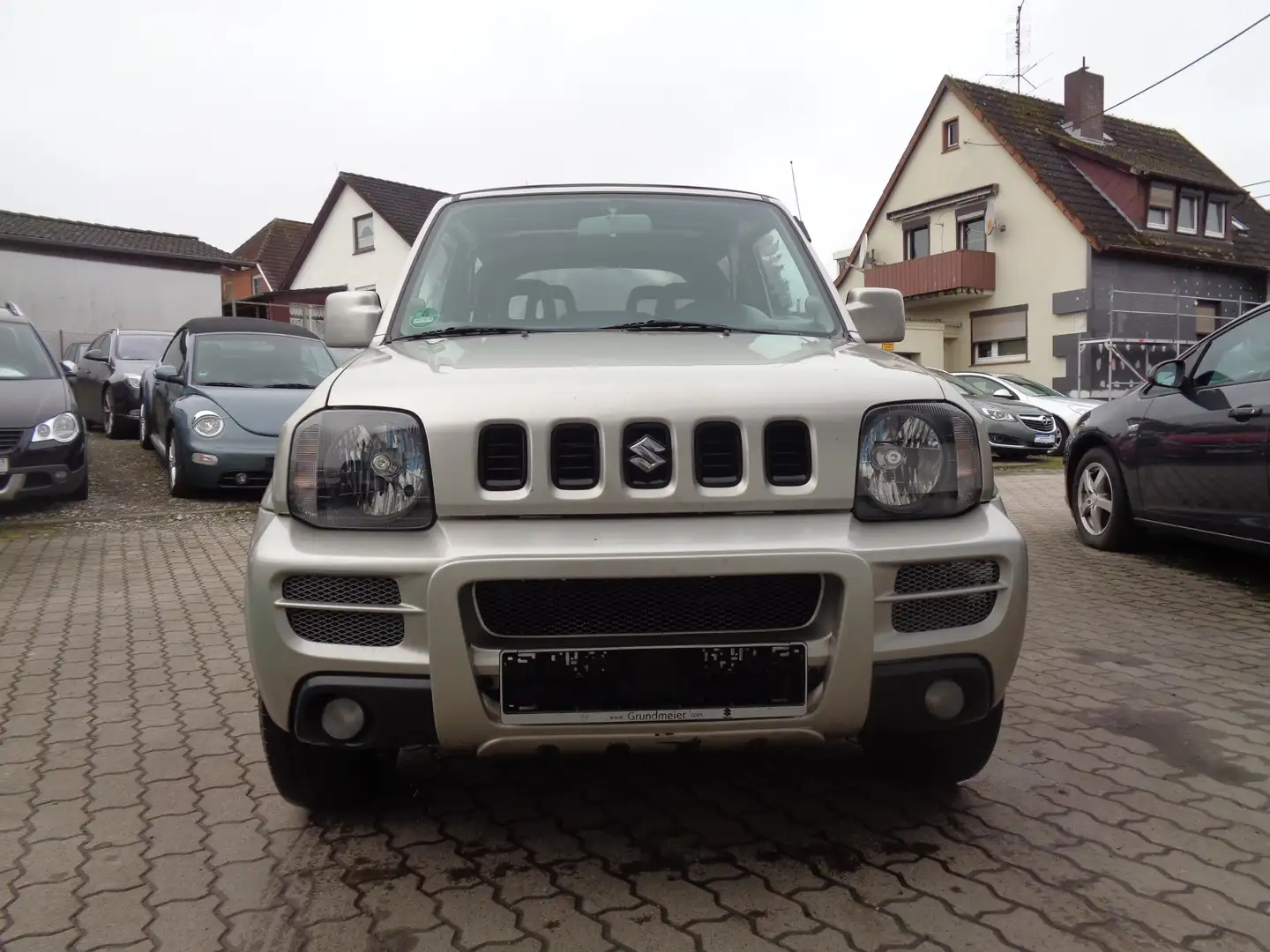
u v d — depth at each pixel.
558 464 2.24
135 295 27.14
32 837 2.69
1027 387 16.16
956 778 2.87
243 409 8.80
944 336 25.69
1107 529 6.51
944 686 2.32
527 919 2.26
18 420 7.79
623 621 2.23
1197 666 4.18
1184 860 2.53
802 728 2.26
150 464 10.96
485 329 3.10
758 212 3.75
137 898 2.37
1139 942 2.15
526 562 2.13
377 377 2.46
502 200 3.74
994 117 25.09
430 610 2.15
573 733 2.21
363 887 2.42
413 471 2.23
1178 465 5.70
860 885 2.40
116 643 4.64
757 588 2.25
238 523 7.89
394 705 2.21
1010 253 24.23
